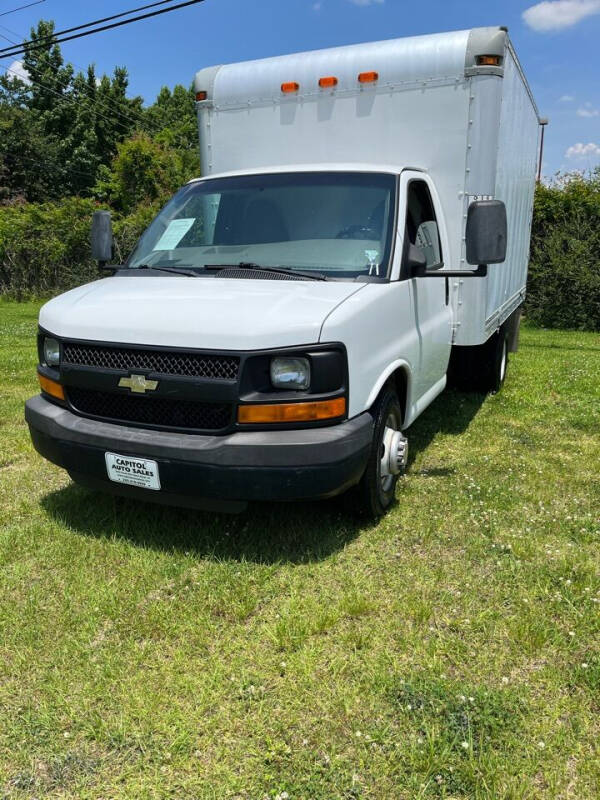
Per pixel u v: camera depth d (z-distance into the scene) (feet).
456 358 23.81
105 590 11.00
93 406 12.21
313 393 10.85
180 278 13.50
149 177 126.31
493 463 17.22
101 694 8.70
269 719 8.28
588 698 8.60
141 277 14.03
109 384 11.55
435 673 9.05
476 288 17.83
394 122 17.39
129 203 126.52
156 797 7.22
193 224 15.49
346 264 13.53
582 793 7.20
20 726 8.21
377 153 17.75
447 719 8.21
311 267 13.61
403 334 13.93
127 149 125.49
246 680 8.91
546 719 8.22
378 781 7.37
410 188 15.19
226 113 19.39
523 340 44.45
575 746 7.80
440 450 18.40
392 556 12.26
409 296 14.15
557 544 12.73
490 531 13.17
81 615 10.34
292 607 10.52
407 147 17.43
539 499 14.83
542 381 27.50
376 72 17.26
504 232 12.98
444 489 15.37
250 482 10.66
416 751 7.67
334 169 15.37
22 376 27.55
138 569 11.68
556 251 52.80
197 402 10.99
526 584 11.27
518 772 7.43
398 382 14.73
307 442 10.62
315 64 18.02
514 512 14.17
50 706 8.53
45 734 8.09
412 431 20.10
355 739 7.95
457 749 7.78
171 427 11.29
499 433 19.99
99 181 146.30
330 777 7.41
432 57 16.71
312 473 10.67
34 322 49.83
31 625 10.11
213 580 11.31
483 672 9.11
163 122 197.57
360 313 11.66
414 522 13.60
